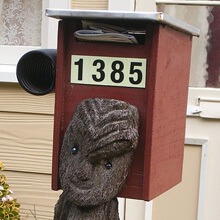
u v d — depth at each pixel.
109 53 2.29
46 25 4.03
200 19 4.02
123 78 2.28
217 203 3.99
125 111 2.21
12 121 4.02
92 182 2.20
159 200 4.04
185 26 2.40
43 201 4.02
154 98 2.22
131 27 2.30
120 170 2.21
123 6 3.85
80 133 2.23
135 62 2.26
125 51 2.27
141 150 2.26
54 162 2.35
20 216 3.94
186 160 4.00
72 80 2.34
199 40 4.04
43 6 4.04
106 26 2.30
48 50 2.46
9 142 4.04
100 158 2.20
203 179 3.98
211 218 4.00
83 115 2.23
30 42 4.24
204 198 3.99
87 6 3.93
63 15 2.25
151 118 2.22
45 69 2.49
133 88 2.27
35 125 3.99
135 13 2.16
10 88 3.99
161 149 2.33
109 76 2.29
